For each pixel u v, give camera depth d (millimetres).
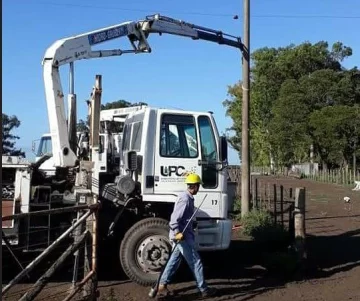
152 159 9117
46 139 12461
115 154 10914
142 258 8625
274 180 52562
